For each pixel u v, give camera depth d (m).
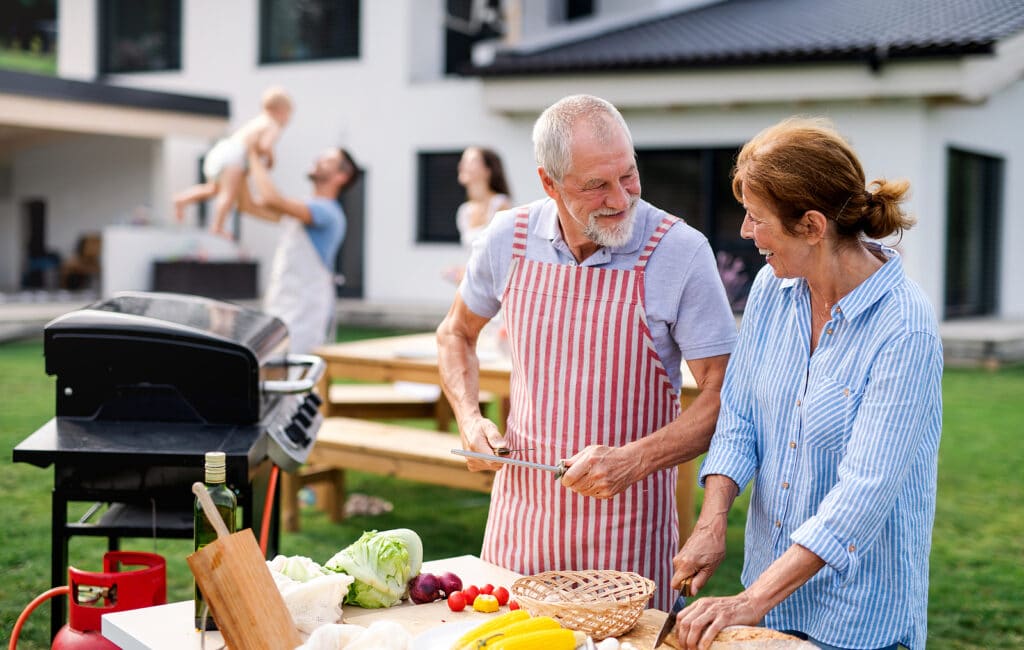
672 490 2.56
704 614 1.82
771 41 11.73
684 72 11.76
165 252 14.20
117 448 2.68
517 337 2.53
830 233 1.93
